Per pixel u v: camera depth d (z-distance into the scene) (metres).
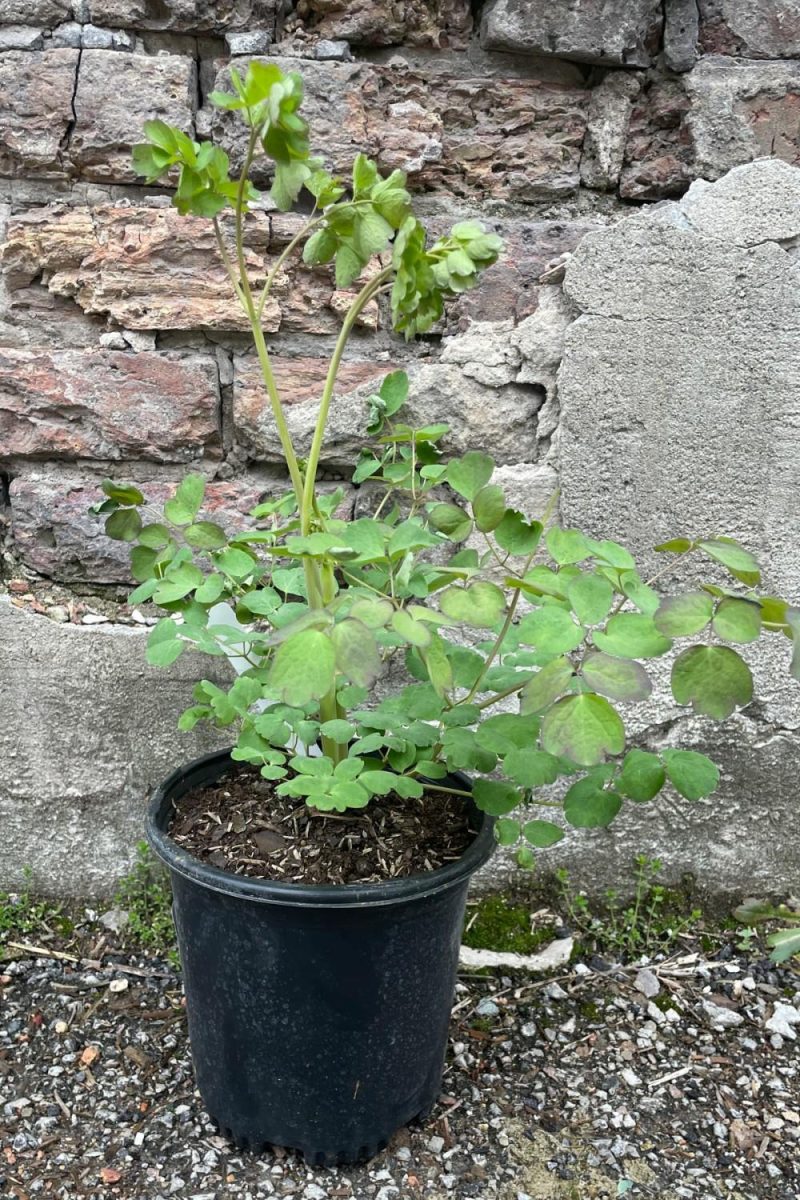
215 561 1.42
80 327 1.80
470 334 1.81
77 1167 1.44
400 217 1.19
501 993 1.83
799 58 1.79
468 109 1.81
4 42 1.70
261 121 1.10
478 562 1.41
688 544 1.19
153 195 1.78
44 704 1.87
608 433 1.80
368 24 1.74
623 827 1.98
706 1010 1.80
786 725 1.92
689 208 1.74
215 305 1.77
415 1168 1.46
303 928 1.29
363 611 1.05
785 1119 1.58
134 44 1.75
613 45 1.75
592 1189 1.44
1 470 1.84
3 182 1.76
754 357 1.77
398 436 1.53
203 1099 1.51
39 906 1.94
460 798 1.58
